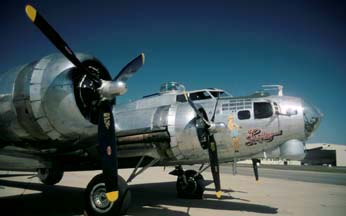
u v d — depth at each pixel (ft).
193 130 24.48
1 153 22.11
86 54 21.58
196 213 24.18
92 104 21.13
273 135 27.68
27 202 30.99
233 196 34.63
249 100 28.99
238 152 28.94
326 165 165.99
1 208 27.40
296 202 30.25
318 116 28.45
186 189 32.73
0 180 58.90
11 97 20.49
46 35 18.56
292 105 28.09
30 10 17.54
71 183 51.93
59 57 20.94
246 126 28.14
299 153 27.40
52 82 19.92
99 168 29.27
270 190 40.98
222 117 28.81
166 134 24.91
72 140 22.00
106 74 22.65
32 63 21.26
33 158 24.38
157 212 24.66
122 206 22.31
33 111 19.99
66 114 19.99
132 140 25.75
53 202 30.99
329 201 31.27
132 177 25.54
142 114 26.53
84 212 23.40
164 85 32.73
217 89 31.68
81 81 21.12
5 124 20.94
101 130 20.57
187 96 26.96
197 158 27.43
